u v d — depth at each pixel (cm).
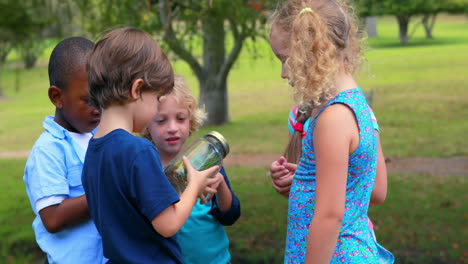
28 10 668
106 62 165
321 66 167
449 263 530
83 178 176
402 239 596
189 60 1559
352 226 181
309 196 184
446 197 778
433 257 543
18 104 2462
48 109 2261
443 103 1753
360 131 176
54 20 691
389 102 1831
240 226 668
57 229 194
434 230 625
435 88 2031
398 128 1461
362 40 193
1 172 1162
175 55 854
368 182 183
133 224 166
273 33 186
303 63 170
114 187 165
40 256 612
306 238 184
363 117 177
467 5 4147
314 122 179
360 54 190
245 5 760
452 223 649
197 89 2294
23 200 895
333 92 177
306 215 185
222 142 200
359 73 191
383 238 602
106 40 168
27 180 204
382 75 2464
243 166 1112
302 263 185
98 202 169
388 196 793
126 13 752
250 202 794
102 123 173
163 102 229
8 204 867
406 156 1135
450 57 2955
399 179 917
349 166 178
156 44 172
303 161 188
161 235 170
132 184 162
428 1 4044
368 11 3466
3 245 637
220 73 1608
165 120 232
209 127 1617
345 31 178
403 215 691
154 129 234
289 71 173
